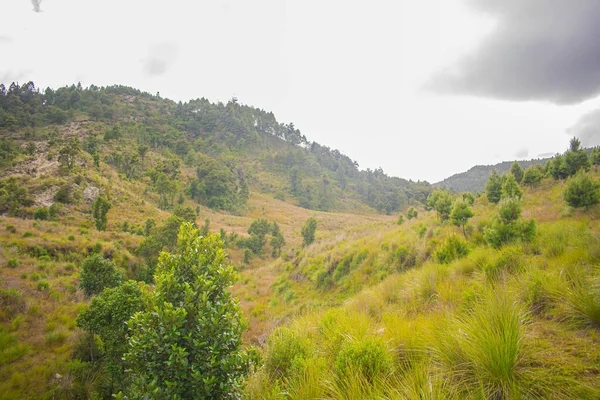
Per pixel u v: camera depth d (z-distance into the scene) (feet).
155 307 10.07
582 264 14.47
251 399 11.18
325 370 11.49
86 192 146.41
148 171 246.88
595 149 83.71
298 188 427.33
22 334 36.70
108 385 29.63
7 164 173.78
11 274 51.70
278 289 61.41
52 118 380.37
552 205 42.68
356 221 279.28
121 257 76.18
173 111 536.42
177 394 9.45
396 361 11.09
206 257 11.80
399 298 22.61
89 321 30.86
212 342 10.25
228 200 276.21
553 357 8.31
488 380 7.86
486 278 17.17
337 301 38.34
